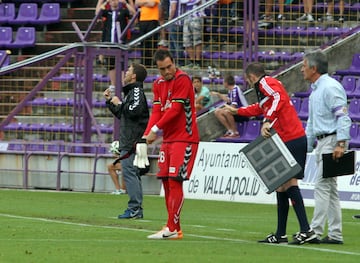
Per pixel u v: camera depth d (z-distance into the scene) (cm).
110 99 3359
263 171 2550
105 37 5434
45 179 4909
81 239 2591
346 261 2188
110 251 2303
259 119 4922
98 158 4750
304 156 2589
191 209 3834
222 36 5206
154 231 2841
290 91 5053
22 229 2844
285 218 2594
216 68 5203
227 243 2548
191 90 2623
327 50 5119
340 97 2586
